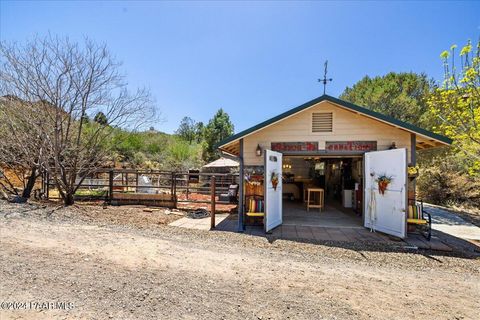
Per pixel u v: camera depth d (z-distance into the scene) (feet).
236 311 8.86
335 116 25.20
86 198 35.88
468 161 38.70
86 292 9.87
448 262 15.60
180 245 16.99
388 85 56.39
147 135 83.66
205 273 12.28
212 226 23.63
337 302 9.71
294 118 25.82
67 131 30.66
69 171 32.09
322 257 15.94
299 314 8.75
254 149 26.08
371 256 16.49
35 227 19.58
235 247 17.47
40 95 29.22
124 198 34.58
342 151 24.99
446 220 28.96
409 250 17.97
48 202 32.30
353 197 35.32
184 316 8.44
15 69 28.86
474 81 26.30
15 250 14.26
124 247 15.72
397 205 20.85
